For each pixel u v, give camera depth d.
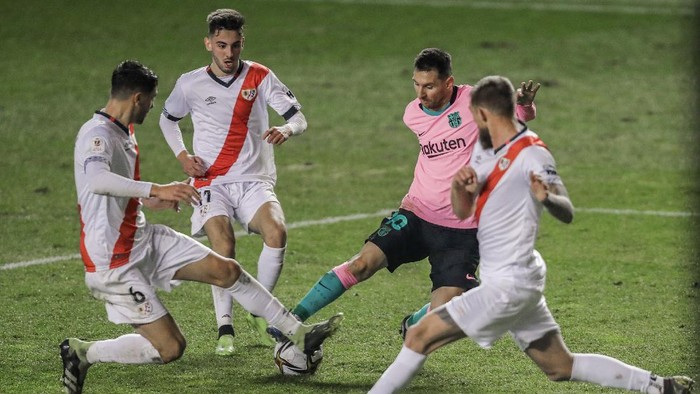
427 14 76.31
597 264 31.69
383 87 58.88
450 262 22.48
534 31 72.31
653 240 34.44
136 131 49.28
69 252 32.75
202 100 24.95
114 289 19.86
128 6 74.69
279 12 75.38
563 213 17.52
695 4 81.44
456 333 18.36
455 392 21.25
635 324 25.84
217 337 24.95
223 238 24.06
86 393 20.97
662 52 67.69
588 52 67.38
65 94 55.34
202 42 66.88
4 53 62.81
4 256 32.09
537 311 18.61
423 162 23.23
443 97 22.70
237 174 25.00
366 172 43.97
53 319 26.14
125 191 18.97
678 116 53.78
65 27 68.81
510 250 18.00
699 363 22.89
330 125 51.56
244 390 21.19
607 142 49.03
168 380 21.80
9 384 21.45
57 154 45.50
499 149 17.97
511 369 22.66
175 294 28.34
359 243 34.22
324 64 63.41
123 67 19.67
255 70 25.08
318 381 21.81
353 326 25.83
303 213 37.91
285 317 20.97
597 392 21.20
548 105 55.62
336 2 78.88
